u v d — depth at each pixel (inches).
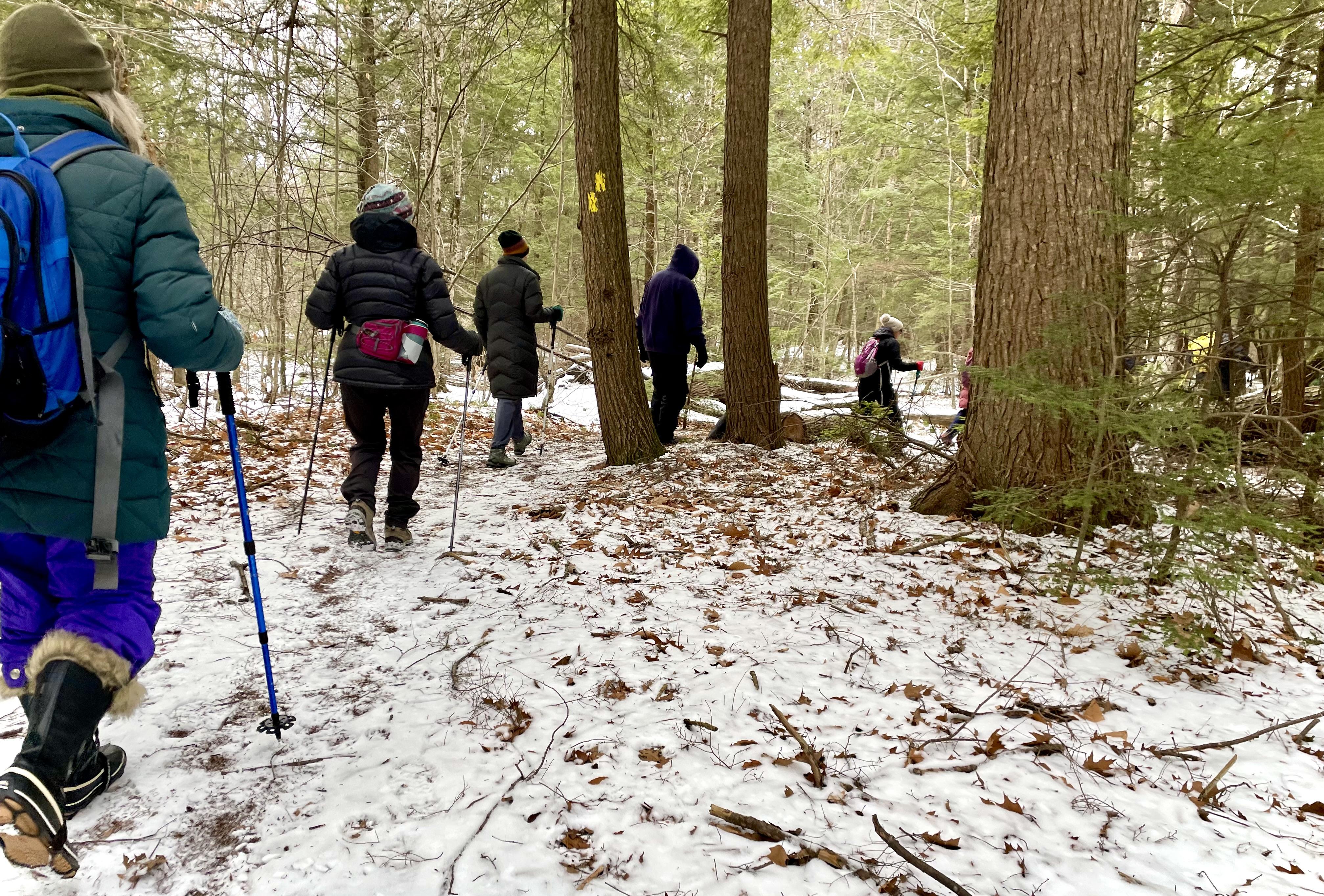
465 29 305.9
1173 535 114.3
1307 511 126.0
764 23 243.0
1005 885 58.8
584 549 145.3
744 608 117.0
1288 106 139.8
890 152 845.2
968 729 82.9
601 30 204.2
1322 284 118.2
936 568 134.3
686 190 748.6
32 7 58.8
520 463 252.5
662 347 256.7
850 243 876.6
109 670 54.9
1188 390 123.0
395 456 145.3
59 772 51.8
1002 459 155.9
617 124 212.1
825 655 100.7
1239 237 114.6
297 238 327.9
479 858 60.4
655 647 102.3
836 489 190.7
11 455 51.7
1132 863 62.0
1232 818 68.7
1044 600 120.5
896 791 71.3
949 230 683.4
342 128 362.6
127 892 55.6
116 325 56.2
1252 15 205.8
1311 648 106.6
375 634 106.2
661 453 233.5
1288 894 58.4
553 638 104.8
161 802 66.1
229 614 109.7
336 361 136.4
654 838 63.4
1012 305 151.9
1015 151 148.6
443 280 140.2
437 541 151.4
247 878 57.6
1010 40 148.2
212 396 320.2
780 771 74.2
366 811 66.1
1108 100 141.9
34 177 52.6
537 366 243.0
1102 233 142.0
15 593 57.9
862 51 389.7
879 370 300.8
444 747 77.1
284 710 83.8
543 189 714.2
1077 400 119.3
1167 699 91.3
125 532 56.8
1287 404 151.9
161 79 330.0
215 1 250.4
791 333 860.6
